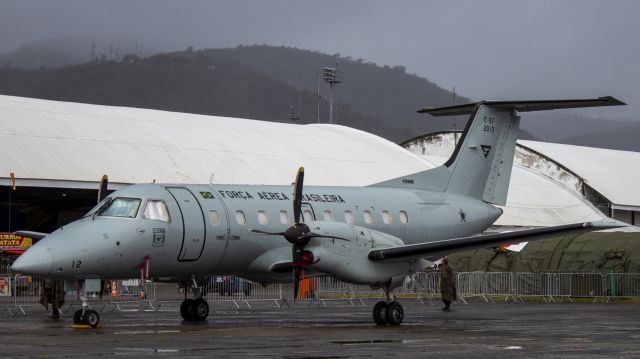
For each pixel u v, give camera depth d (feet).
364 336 51.80
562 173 208.54
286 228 70.44
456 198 81.97
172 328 59.31
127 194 64.13
